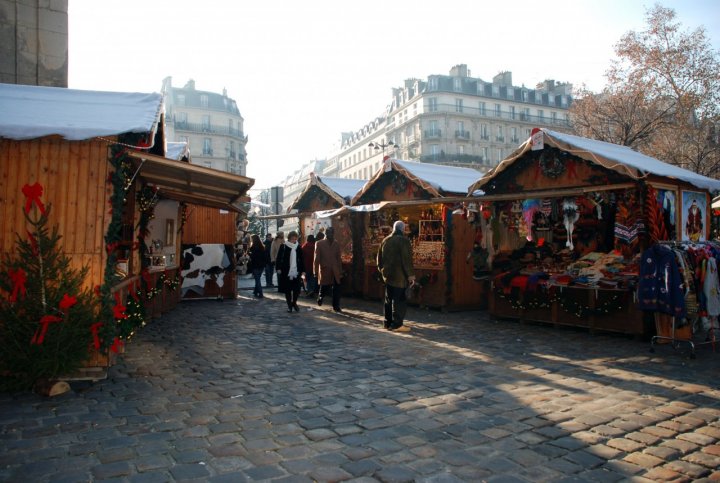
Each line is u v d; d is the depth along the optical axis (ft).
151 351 22.98
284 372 19.48
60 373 16.70
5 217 16.71
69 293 16.69
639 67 73.97
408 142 220.43
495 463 11.53
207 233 44.11
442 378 18.71
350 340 25.98
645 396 16.58
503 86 221.25
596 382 18.21
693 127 70.90
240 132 245.86
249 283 64.39
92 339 17.08
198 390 16.97
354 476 10.80
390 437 13.01
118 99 19.04
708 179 29.43
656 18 73.15
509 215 32.40
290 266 36.14
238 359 21.61
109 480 10.43
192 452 11.91
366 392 16.92
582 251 29.89
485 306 38.83
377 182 42.47
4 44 27.45
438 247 37.35
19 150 16.92
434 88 208.64
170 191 30.07
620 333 27.40
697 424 14.08
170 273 36.78
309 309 38.29
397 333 28.04
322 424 13.88
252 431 13.30
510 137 219.61
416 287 38.47
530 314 30.68
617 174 26.53
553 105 229.25
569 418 14.51
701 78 70.33
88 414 14.44
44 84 28.48
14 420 13.91
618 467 11.41
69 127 16.26
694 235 29.30
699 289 23.00
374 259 43.68
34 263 16.55
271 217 54.49
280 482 10.48
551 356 22.36
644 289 22.67
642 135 74.84
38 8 28.37
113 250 17.61
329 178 51.75
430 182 37.37
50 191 17.03
